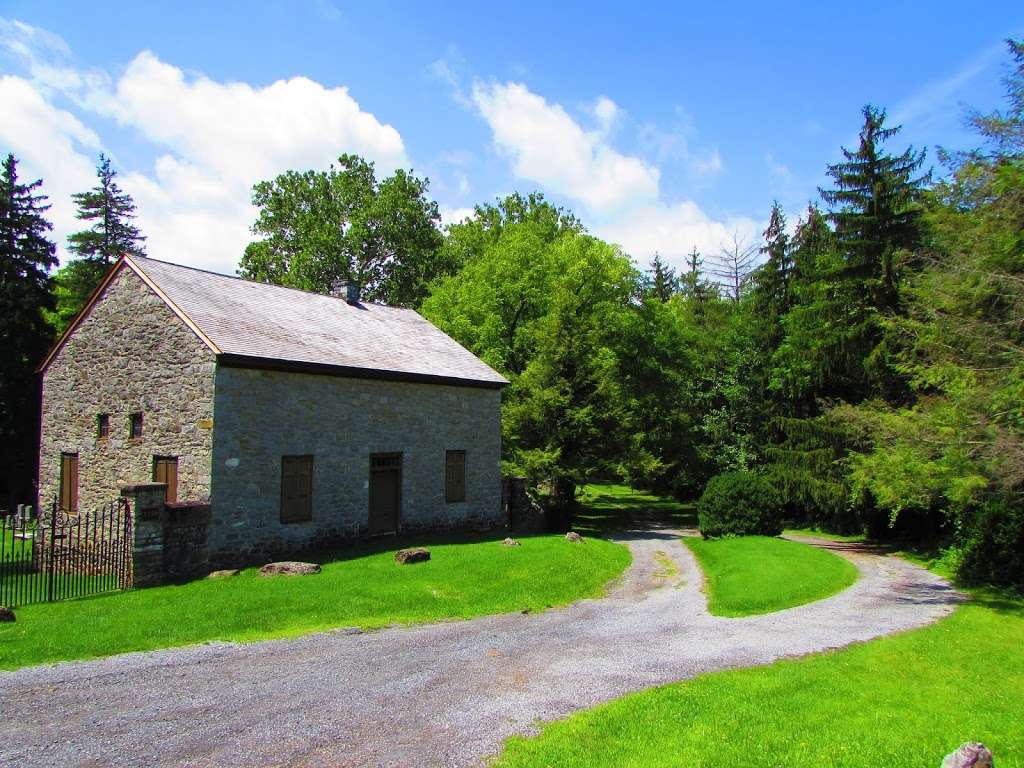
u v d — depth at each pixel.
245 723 7.31
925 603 14.77
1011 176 13.69
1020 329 14.38
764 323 33.81
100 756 6.45
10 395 30.59
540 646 10.84
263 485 16.80
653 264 66.06
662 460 37.12
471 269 37.09
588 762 6.34
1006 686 9.05
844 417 19.72
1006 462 13.09
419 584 14.66
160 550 14.35
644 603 14.95
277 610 12.28
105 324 18.92
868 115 25.80
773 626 12.48
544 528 27.25
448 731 7.14
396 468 20.67
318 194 44.94
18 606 12.27
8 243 31.64
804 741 6.87
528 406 26.77
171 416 16.83
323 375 18.38
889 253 24.08
